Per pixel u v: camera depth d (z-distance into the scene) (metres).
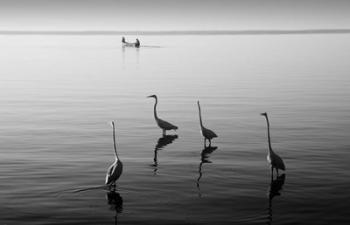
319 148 24.53
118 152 24.17
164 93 47.81
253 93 47.31
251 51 119.12
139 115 35.28
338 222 15.48
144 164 21.94
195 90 49.97
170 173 20.50
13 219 15.68
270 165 21.56
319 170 20.73
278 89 50.31
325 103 40.28
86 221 15.58
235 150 24.42
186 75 65.69
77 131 29.45
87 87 53.25
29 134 28.59
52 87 53.34
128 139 27.19
